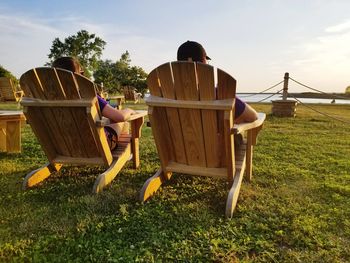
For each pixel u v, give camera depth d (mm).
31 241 1730
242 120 2260
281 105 8383
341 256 1595
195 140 2238
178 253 1623
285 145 4398
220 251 1630
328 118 8094
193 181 2773
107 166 2664
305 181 2783
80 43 38031
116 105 3496
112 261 1545
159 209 2182
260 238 1771
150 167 3225
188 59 2168
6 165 3297
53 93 2305
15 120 3789
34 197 2395
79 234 1815
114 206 2227
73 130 2521
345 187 2574
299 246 1692
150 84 2125
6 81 10250
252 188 2590
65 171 3066
